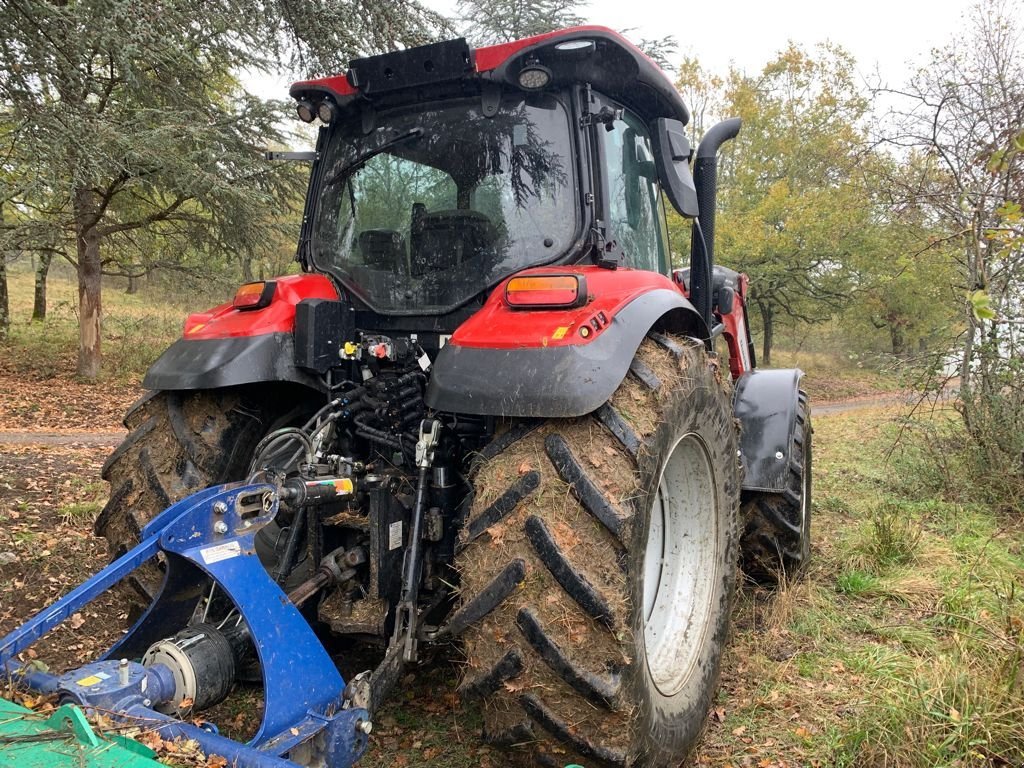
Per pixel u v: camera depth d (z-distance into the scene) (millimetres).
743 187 22469
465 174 2768
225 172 10664
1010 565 4164
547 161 2658
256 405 2844
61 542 4184
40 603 3588
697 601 2758
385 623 2393
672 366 2369
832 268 22016
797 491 3787
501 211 2697
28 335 16703
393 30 8555
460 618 2035
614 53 2592
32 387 12125
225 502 2035
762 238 20531
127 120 9250
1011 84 5781
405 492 2574
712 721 2771
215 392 2775
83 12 6133
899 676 2932
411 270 2816
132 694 1788
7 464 5941
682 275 4176
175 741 1664
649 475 2096
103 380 13031
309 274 2986
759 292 22406
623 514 1982
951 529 4891
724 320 4359
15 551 4020
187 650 1940
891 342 22016
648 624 2646
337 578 2402
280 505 2383
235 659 2033
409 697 2861
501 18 11391
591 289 2318
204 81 11070
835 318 25016
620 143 3004
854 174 12273
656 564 2756
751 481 3611
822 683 2980
